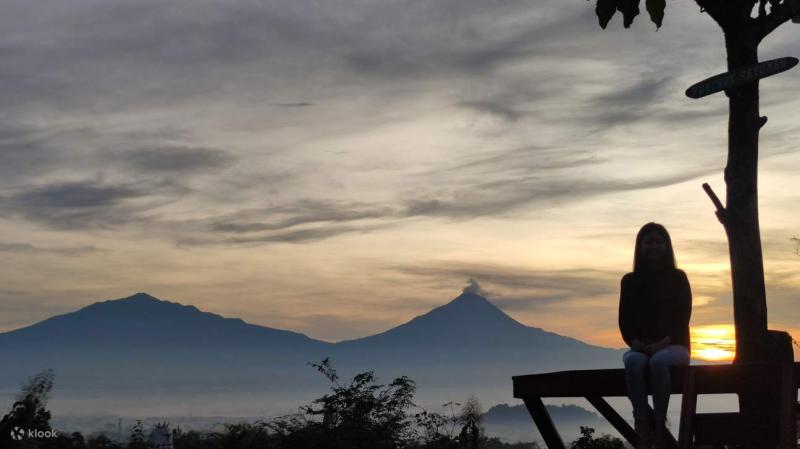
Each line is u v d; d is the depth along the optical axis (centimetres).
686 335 808
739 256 938
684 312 805
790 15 933
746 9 948
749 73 903
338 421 1175
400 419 1177
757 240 937
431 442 1169
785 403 681
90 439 1152
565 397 852
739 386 724
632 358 790
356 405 1176
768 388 711
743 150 945
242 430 1158
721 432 730
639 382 785
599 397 877
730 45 964
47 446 1048
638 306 819
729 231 948
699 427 740
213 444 1150
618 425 881
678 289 812
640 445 782
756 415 718
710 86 931
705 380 740
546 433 871
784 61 877
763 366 712
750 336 923
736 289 939
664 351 787
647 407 786
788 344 920
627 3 873
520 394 874
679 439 729
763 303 927
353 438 1116
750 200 941
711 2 957
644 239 836
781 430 674
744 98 942
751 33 950
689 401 736
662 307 807
